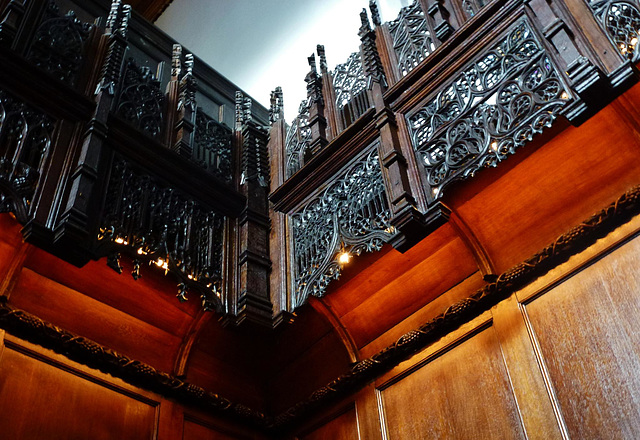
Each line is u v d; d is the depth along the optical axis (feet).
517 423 18.28
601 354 17.34
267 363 25.09
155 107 26.32
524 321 19.35
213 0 45.39
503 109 19.47
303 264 24.13
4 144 20.07
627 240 18.02
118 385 20.93
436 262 21.54
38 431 18.22
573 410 17.22
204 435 22.62
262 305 23.71
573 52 18.17
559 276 19.10
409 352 22.00
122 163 22.80
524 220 20.11
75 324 20.63
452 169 20.06
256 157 28.81
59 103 22.16
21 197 19.26
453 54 22.12
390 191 21.74
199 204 25.18
